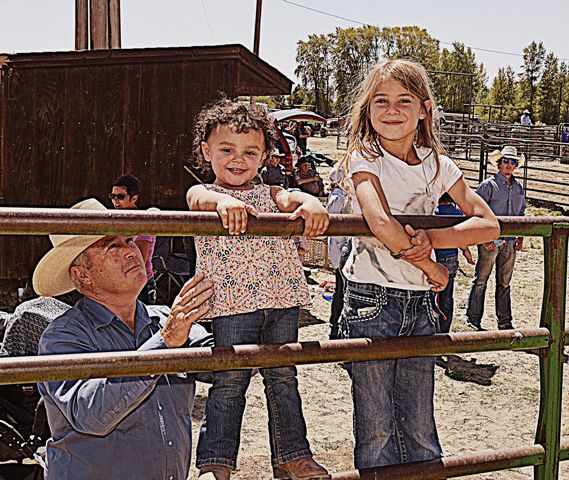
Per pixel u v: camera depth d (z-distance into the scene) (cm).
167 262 758
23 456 408
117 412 265
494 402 676
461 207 297
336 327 730
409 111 289
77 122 805
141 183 805
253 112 283
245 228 232
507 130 2870
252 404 648
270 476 509
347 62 7881
